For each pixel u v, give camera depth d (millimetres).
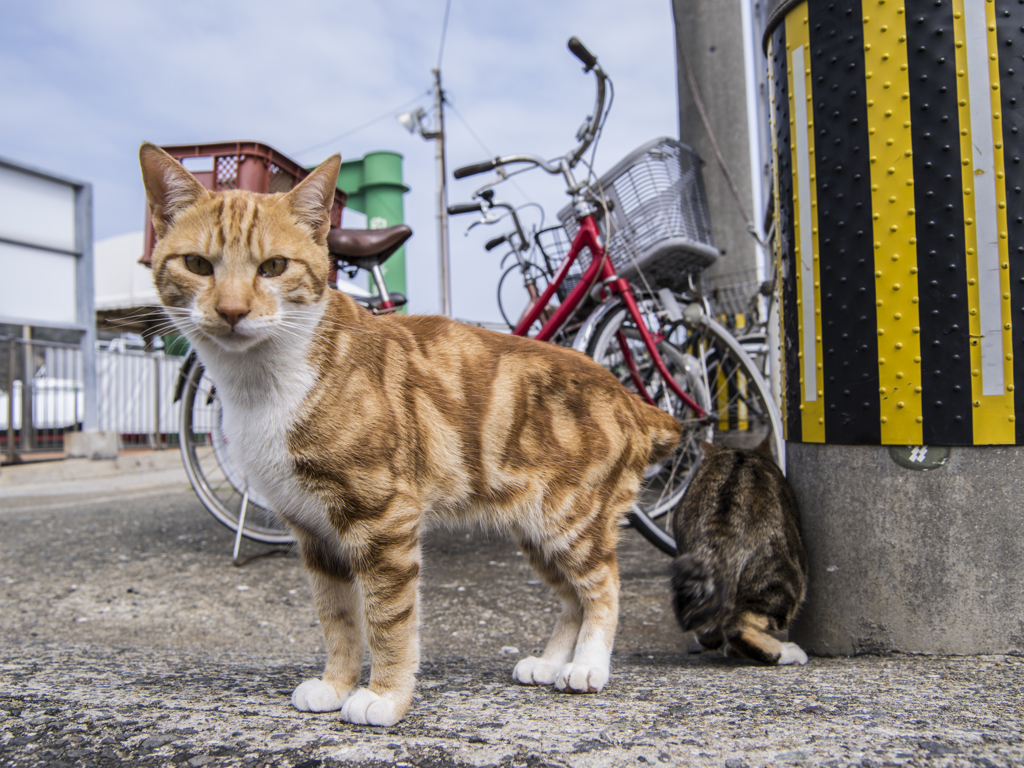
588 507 783
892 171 787
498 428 752
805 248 847
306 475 673
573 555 780
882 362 797
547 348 813
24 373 2918
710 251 1234
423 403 725
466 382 753
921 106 774
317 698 667
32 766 573
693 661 857
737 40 1911
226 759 580
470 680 766
